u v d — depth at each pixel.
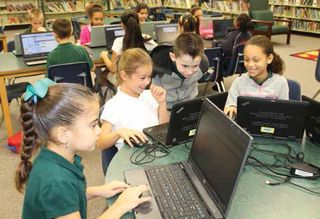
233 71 4.15
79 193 1.02
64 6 9.40
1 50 4.94
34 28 4.47
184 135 1.52
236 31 4.24
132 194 1.10
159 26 4.53
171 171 1.29
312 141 1.55
